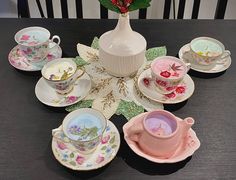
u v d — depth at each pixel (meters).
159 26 1.17
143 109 0.87
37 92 0.90
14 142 0.78
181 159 0.71
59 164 0.73
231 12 1.87
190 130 0.78
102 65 0.98
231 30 1.17
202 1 1.80
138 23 1.18
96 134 0.72
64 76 0.87
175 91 0.92
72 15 1.80
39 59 1.00
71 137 0.71
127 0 0.80
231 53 1.07
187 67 0.91
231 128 0.82
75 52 1.05
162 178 0.71
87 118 0.76
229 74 0.99
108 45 0.90
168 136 0.69
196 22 1.20
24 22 1.17
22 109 0.87
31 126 0.82
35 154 0.75
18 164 0.73
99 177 0.71
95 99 0.90
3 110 0.86
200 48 1.00
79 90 0.92
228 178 0.71
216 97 0.91
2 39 1.10
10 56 1.02
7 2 1.80
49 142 0.78
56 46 1.05
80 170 0.70
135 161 0.74
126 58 0.89
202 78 0.98
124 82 0.96
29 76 0.97
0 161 0.73
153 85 0.93
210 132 0.81
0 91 0.92
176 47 1.08
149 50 1.07
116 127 0.81
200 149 0.77
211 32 1.15
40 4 1.63
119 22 0.88
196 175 0.71
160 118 0.74
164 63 0.91
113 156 0.73
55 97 0.90
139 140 0.74
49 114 0.86
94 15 1.82
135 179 0.71
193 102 0.90
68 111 0.86
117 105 0.88
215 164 0.74
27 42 0.98
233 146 0.78
